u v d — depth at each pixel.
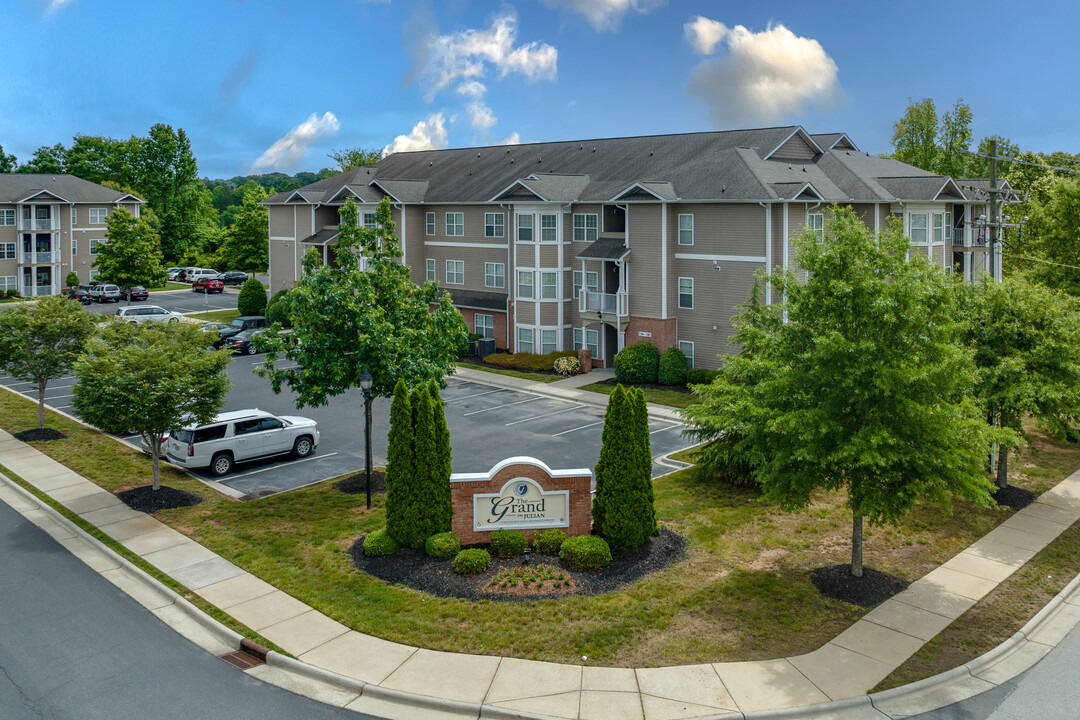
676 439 28.69
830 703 12.32
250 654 13.98
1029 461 25.22
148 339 22.69
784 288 17.20
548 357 41.47
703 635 14.27
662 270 37.47
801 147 40.69
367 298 22.55
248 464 25.78
